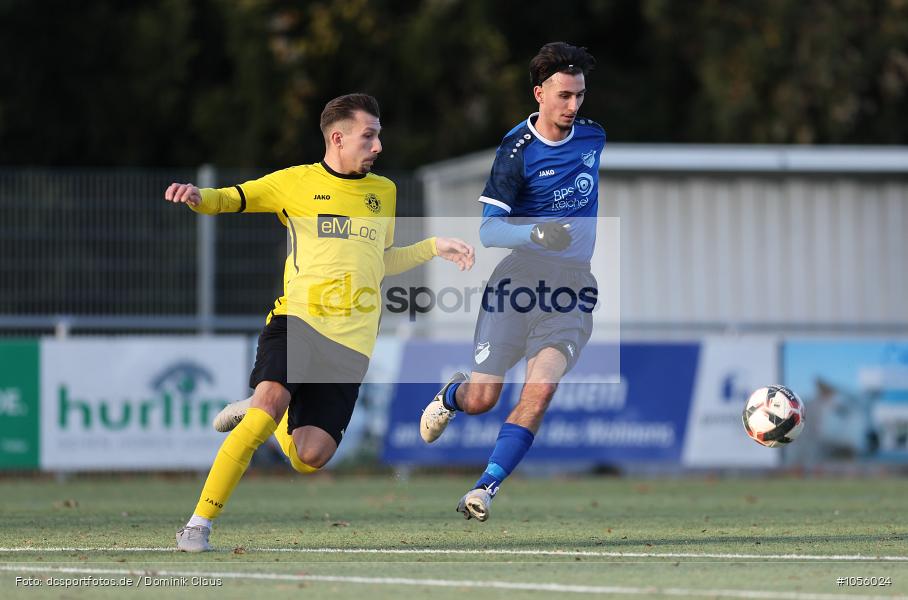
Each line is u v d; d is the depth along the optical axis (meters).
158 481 51.62
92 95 80.06
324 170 25.00
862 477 56.06
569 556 24.03
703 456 53.19
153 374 50.25
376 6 79.88
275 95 78.19
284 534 28.48
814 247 60.56
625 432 52.72
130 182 52.84
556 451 52.28
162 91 79.50
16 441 49.44
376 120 24.92
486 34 80.69
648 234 59.44
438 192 55.62
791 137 81.69
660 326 55.22
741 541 27.09
